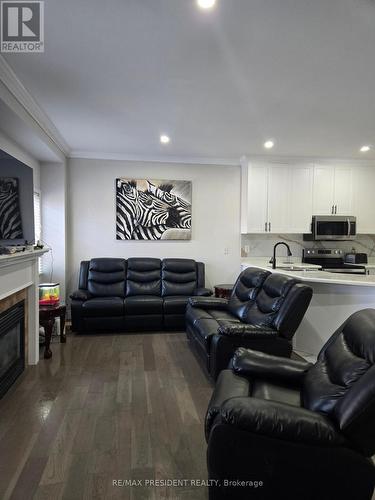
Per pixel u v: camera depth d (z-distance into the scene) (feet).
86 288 15.70
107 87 8.91
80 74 8.18
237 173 17.83
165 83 8.66
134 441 6.90
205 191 17.63
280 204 16.88
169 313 14.82
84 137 13.66
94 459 6.32
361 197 17.54
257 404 4.85
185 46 6.93
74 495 5.46
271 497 4.65
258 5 5.64
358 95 9.34
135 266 16.24
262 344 9.25
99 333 14.57
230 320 11.32
